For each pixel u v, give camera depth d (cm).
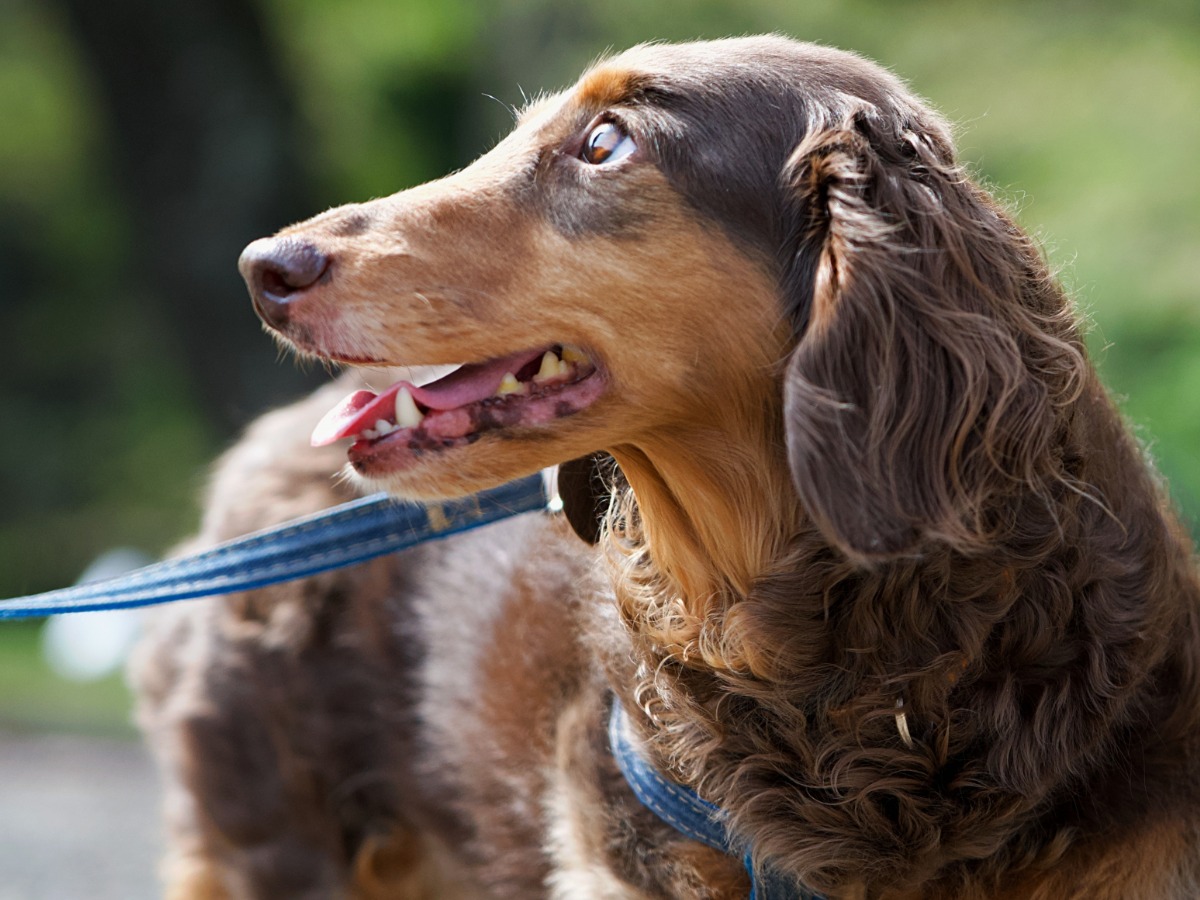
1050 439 279
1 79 2131
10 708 1139
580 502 343
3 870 727
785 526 302
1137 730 291
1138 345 1135
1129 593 288
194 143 1302
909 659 286
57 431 2108
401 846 422
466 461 300
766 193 296
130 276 2139
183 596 334
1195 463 951
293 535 346
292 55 1567
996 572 279
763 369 297
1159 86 1425
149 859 751
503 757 363
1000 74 1527
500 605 373
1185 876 292
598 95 307
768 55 309
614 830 313
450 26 1873
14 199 2166
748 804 296
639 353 297
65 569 1916
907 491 266
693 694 306
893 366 269
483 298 297
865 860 292
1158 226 1221
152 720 473
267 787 432
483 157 318
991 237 288
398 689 410
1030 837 287
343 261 296
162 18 1273
